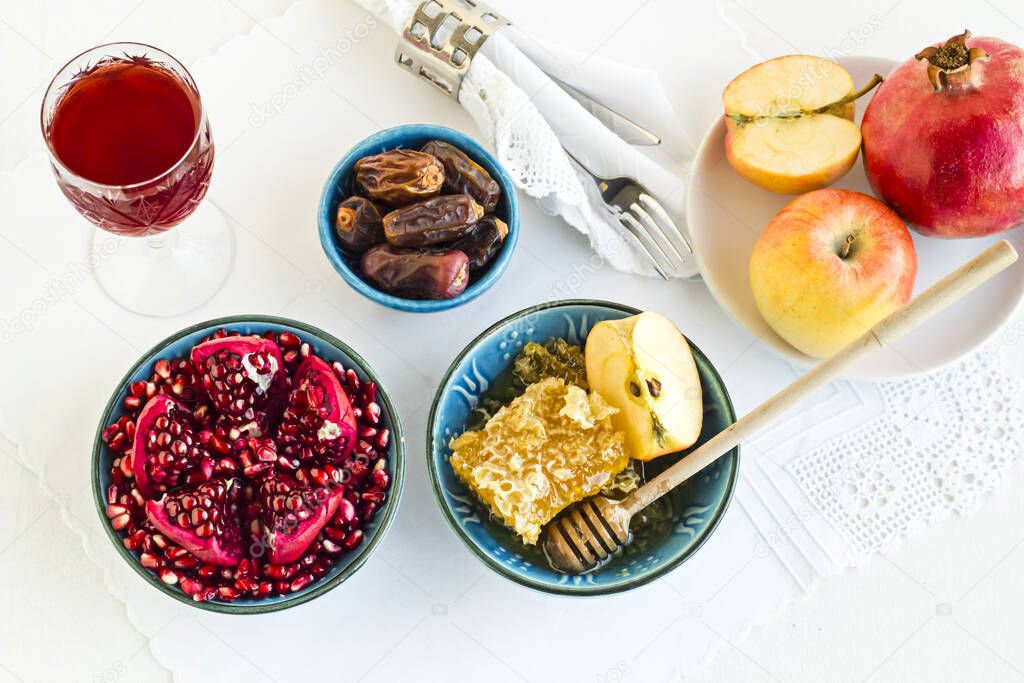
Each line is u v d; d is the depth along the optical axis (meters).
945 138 0.62
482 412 0.65
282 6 0.70
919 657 0.65
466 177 0.65
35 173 0.67
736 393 0.67
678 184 0.68
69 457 0.64
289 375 0.62
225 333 0.62
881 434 0.67
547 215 0.69
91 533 0.64
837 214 0.63
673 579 0.65
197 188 0.60
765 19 0.72
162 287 0.66
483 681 0.64
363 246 0.64
